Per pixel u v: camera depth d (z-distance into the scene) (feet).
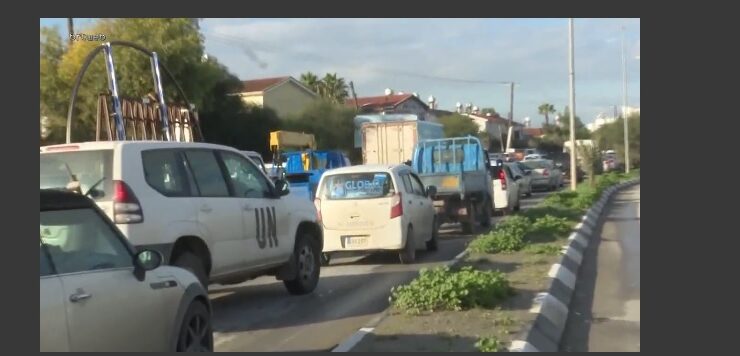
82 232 19.42
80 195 19.98
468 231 65.36
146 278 20.30
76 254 18.85
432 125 103.35
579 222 63.52
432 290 28.94
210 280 30.68
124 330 19.02
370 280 41.88
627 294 36.11
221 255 31.09
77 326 17.53
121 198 27.40
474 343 23.81
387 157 96.94
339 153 93.61
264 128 143.84
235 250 31.99
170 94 122.52
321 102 156.15
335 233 46.68
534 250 44.55
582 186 107.14
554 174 135.95
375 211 46.34
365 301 35.53
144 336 19.83
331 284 40.93
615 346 26.86
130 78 118.62
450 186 63.77
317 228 38.91
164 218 28.45
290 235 36.14
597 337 28.19
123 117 62.13
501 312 28.35
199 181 31.04
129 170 28.04
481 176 68.69
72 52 119.75
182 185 30.04
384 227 46.21
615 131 216.33
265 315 32.73
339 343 26.94
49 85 118.83
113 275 19.29
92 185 27.63
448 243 59.26
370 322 29.35
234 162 33.78
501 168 84.94
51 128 121.08
